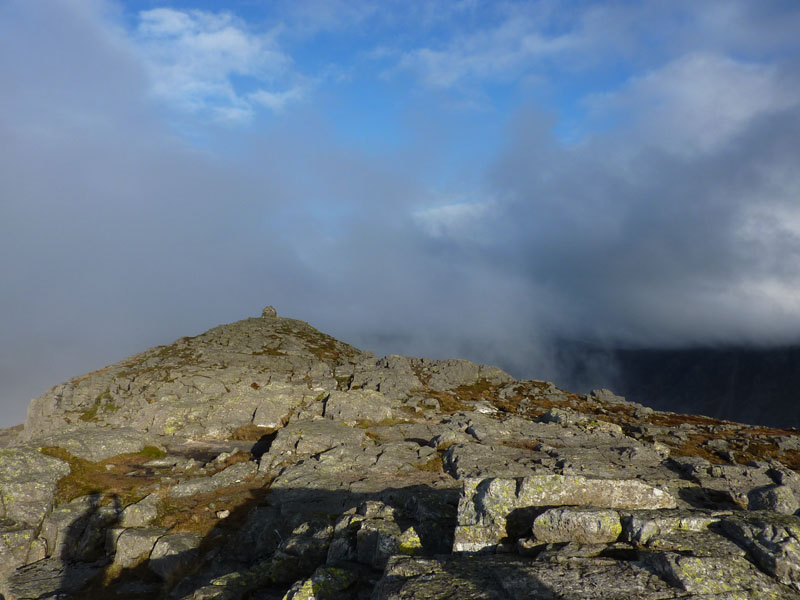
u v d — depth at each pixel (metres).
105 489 37.97
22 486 34.88
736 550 10.98
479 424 49.84
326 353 103.06
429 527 17.80
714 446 56.91
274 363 87.56
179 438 54.47
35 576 28.64
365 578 15.80
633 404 85.88
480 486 15.41
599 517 12.83
